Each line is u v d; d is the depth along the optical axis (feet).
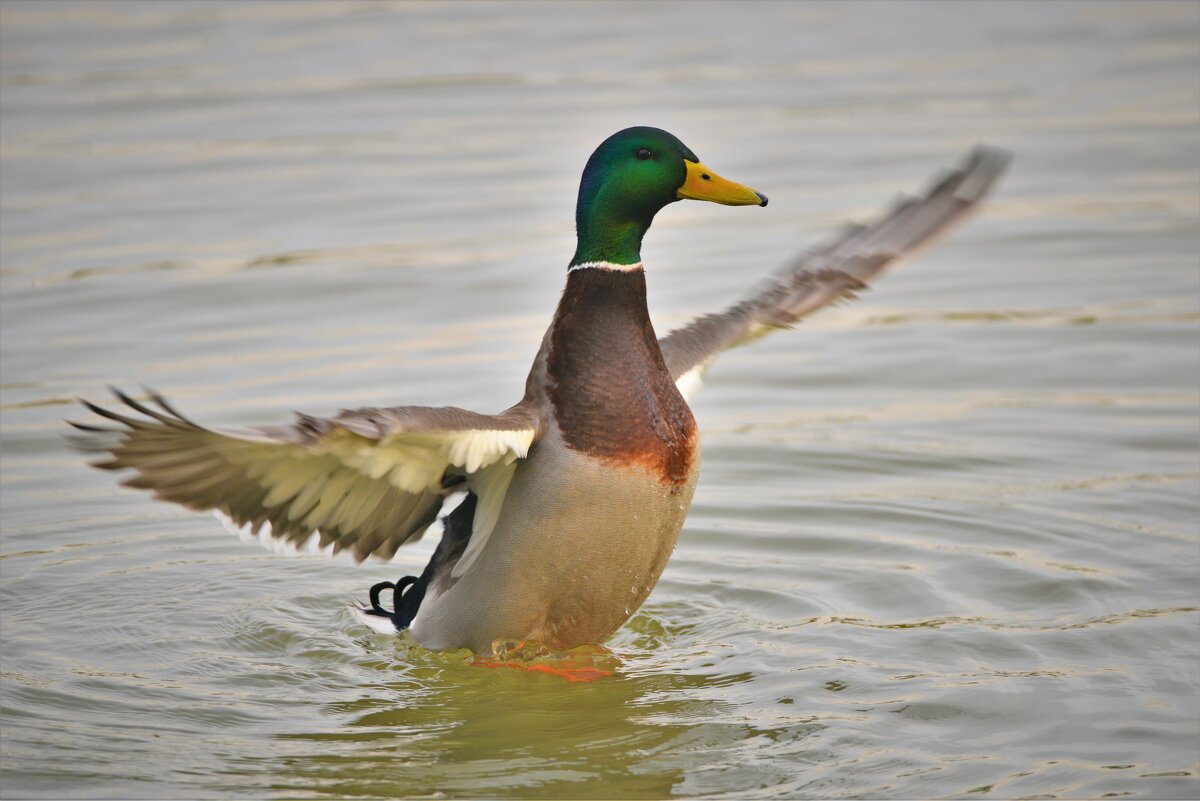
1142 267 55.11
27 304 52.29
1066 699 28.66
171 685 30.60
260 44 83.51
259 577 36.60
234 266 55.72
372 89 75.61
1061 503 38.73
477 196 62.23
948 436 43.32
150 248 57.26
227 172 65.10
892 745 27.25
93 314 51.67
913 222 34.88
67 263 55.83
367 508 27.40
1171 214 59.47
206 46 82.84
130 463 23.72
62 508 39.68
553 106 72.49
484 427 26.58
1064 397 45.60
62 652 32.01
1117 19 86.74
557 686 30.32
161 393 45.60
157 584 35.70
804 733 27.84
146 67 79.36
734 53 81.66
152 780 26.43
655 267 56.24
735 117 71.00
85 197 62.23
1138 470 40.50
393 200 61.93
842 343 50.85
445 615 30.48
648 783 26.25
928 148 66.59
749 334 33.35
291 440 23.44
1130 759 26.37
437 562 31.22
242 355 48.73
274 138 69.10
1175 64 77.92
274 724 28.89
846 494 40.09
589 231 29.68
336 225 59.57
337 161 66.28
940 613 33.17
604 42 83.71
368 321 51.47
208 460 24.47
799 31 86.33
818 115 71.31
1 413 44.73
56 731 28.32
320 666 31.78
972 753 26.81
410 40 84.17
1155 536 36.47
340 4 91.35
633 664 31.42
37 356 48.47
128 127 70.64
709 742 27.68
